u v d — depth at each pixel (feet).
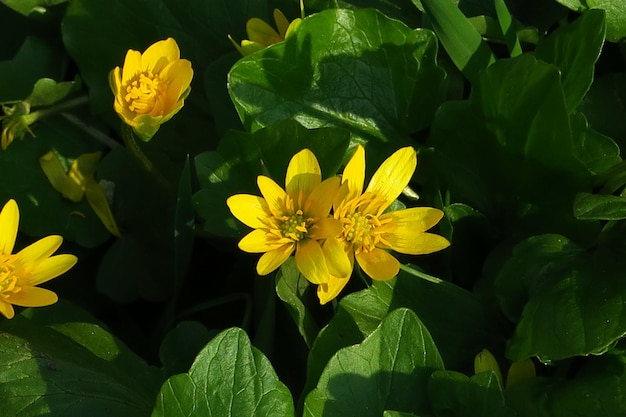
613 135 2.06
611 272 1.90
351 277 1.99
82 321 1.97
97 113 2.11
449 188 2.04
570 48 1.98
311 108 2.02
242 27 2.13
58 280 2.08
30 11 2.14
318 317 1.96
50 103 2.11
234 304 2.06
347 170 1.88
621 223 1.93
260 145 1.98
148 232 2.10
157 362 2.05
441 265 2.02
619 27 2.07
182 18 2.13
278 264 1.87
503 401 1.85
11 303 1.88
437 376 1.87
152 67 1.97
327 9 2.03
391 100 2.05
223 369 1.83
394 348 1.87
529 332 1.89
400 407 1.86
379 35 2.02
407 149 1.90
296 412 1.90
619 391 1.87
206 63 2.13
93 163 2.11
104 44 2.12
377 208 1.90
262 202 1.88
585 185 1.97
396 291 1.95
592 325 1.87
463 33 2.03
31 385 1.86
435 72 2.05
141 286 2.08
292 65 2.01
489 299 1.98
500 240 2.03
